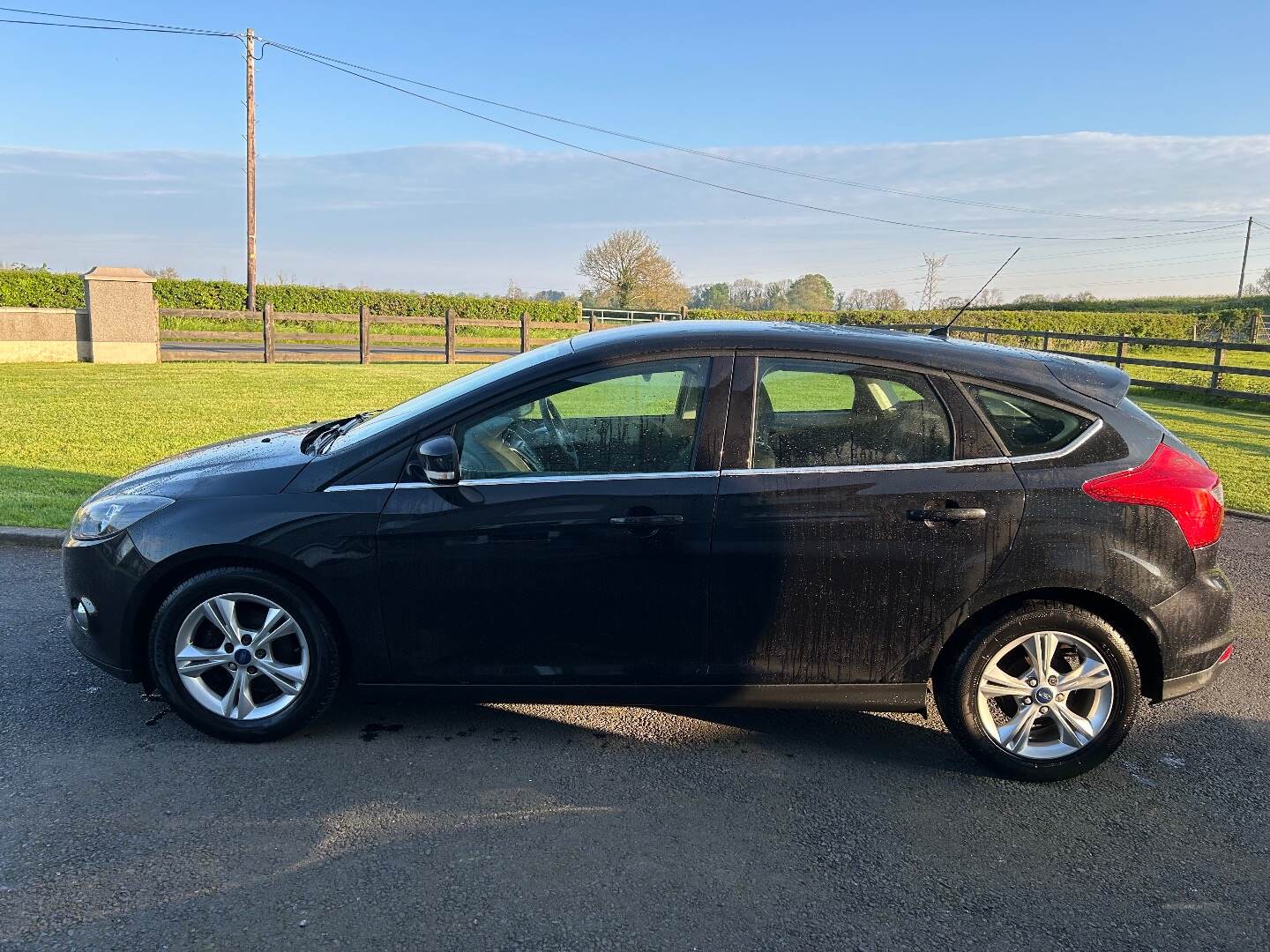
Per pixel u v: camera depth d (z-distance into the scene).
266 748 3.38
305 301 36.81
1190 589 3.25
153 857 2.67
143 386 13.93
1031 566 3.19
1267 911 2.61
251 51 27.23
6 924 2.36
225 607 3.32
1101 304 58.22
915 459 3.25
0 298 28.44
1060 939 2.46
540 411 3.33
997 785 3.30
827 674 3.33
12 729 3.46
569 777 3.24
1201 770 3.46
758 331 3.44
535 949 2.34
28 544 5.79
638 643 3.31
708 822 2.98
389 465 3.32
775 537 3.21
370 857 2.71
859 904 2.58
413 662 3.36
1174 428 13.40
